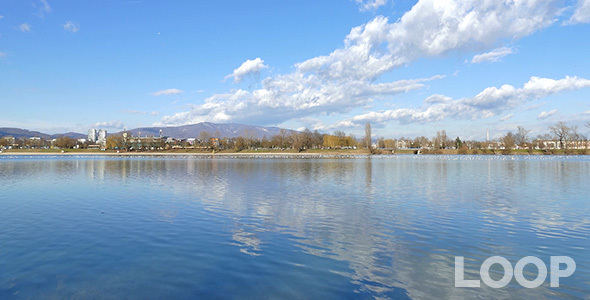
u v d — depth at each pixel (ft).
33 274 36.55
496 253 44.04
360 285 34.37
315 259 41.60
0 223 59.26
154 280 35.22
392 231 54.44
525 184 120.26
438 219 63.05
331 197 89.20
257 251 44.47
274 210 71.20
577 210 71.56
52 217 64.13
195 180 134.92
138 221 60.85
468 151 573.74
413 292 32.89
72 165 251.39
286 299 31.30
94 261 40.52
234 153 600.39
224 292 32.65
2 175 161.07
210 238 50.16
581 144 533.14
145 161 325.21
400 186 114.01
